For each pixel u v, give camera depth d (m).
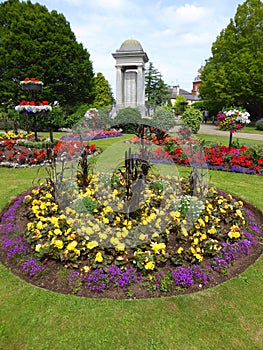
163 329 1.88
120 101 17.19
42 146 8.03
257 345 1.79
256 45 23.19
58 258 2.42
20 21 19.72
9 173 5.99
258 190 5.06
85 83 22.42
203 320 1.96
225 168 6.59
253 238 3.05
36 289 2.20
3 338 1.79
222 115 7.22
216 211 3.38
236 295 2.22
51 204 3.31
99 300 2.10
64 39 20.62
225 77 22.75
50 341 1.78
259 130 18.66
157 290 2.22
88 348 1.73
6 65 19.28
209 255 2.60
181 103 35.12
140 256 2.40
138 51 16.23
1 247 2.81
